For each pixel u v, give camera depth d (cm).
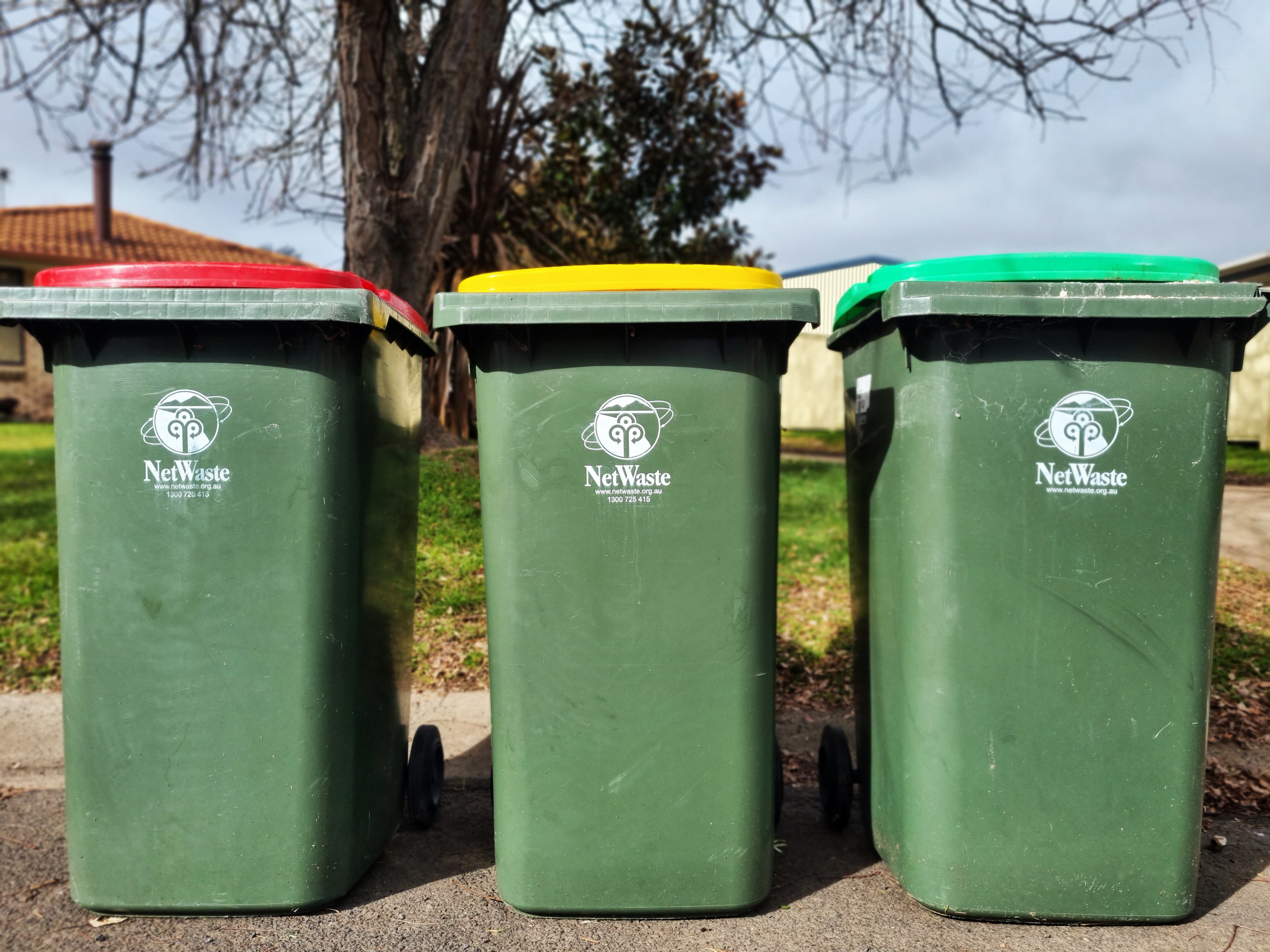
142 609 249
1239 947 244
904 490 258
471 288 254
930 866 256
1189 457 244
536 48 757
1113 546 245
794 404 1758
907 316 241
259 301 240
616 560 251
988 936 250
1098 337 243
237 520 249
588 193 977
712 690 253
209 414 247
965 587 248
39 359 1831
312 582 250
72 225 2055
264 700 251
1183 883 250
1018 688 248
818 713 427
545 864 256
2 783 359
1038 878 251
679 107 780
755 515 251
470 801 346
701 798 254
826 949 244
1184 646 246
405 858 298
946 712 251
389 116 581
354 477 256
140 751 252
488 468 255
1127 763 248
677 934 252
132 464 247
